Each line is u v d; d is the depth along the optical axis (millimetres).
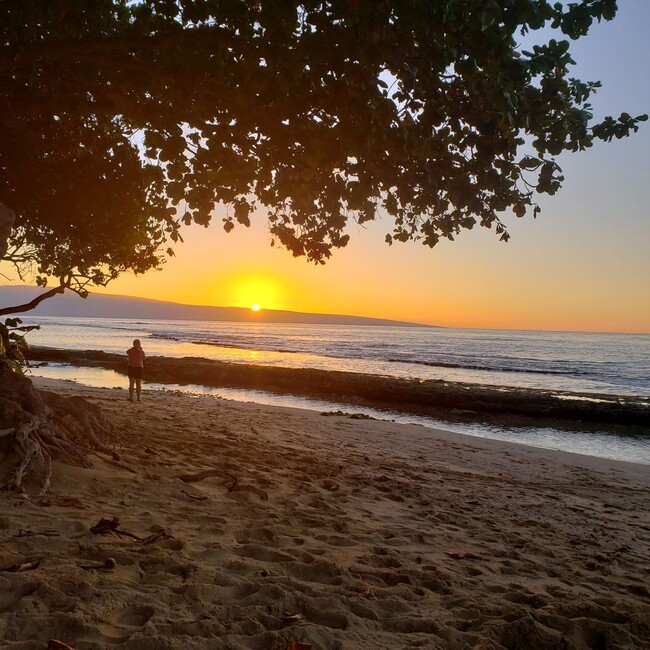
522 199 5020
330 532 5660
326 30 4480
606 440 21234
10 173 7629
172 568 3957
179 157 5805
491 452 14352
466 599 4098
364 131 4715
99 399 17484
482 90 4242
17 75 6125
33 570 3590
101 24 6832
